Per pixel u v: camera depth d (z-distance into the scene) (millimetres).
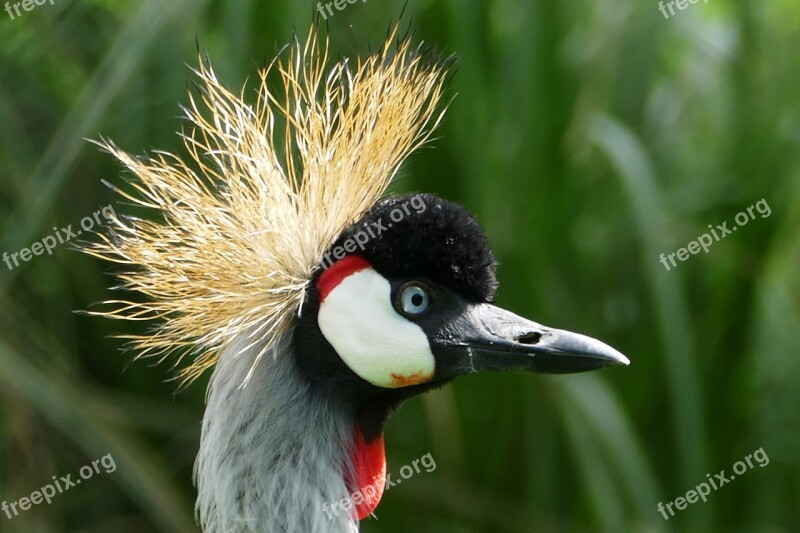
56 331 9711
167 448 9938
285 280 5512
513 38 9336
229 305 5504
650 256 9227
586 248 10234
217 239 5570
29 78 9445
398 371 5469
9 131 9328
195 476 6082
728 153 10664
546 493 9680
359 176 5766
